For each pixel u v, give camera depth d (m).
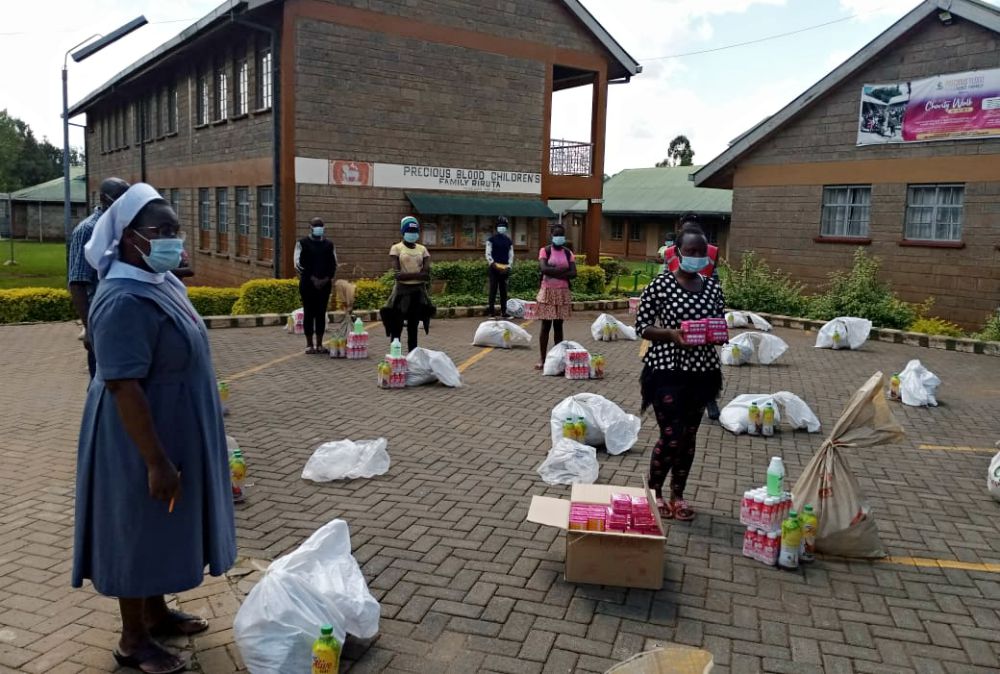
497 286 16.56
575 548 4.42
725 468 6.65
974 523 5.54
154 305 3.16
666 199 39.81
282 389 9.20
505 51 19.55
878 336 14.63
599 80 21.19
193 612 3.98
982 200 15.62
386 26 17.61
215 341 12.64
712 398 5.39
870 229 17.38
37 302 14.83
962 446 7.51
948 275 16.23
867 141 17.23
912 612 4.24
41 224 50.16
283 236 16.88
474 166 19.38
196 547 3.37
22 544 4.84
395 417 8.03
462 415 8.17
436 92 18.55
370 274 18.05
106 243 3.13
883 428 4.96
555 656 3.73
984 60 15.34
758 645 3.87
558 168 22.39
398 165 18.17
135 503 3.21
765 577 4.61
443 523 5.29
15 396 8.72
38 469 6.24
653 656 2.64
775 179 19.00
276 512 5.44
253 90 18.09
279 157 16.95
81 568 3.36
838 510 4.90
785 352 12.63
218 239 21.23
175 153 23.70
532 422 7.95
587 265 21.69
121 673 3.46
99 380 3.25
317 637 3.43
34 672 3.46
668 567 4.71
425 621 4.02
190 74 21.95
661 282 5.31
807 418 7.86
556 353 10.47
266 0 16.06
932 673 3.67
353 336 11.24
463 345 12.80
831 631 4.02
